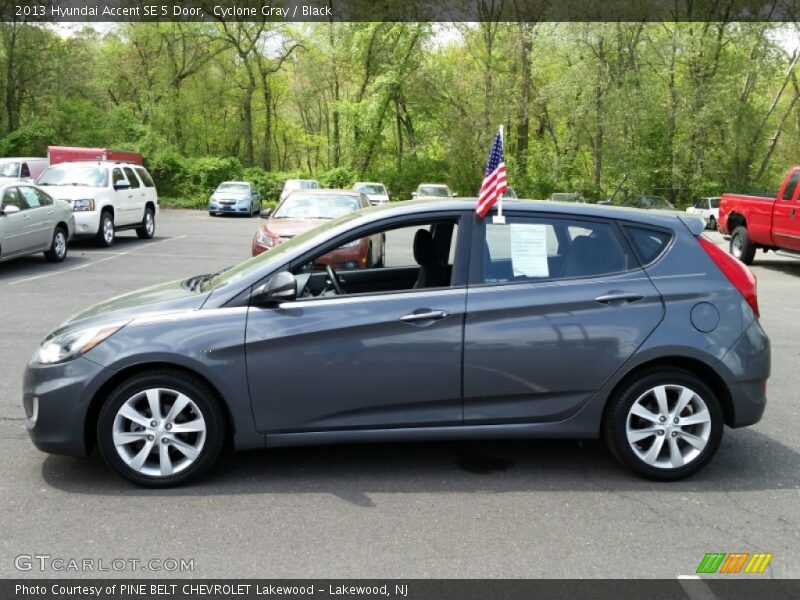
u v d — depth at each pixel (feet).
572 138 160.45
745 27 138.31
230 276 15.83
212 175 150.20
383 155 172.14
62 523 13.03
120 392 14.25
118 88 175.83
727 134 149.59
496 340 14.76
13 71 146.61
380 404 14.78
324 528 12.94
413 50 158.51
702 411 15.15
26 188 46.93
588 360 14.93
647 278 15.29
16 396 20.36
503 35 156.35
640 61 144.25
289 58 178.19
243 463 15.93
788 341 30.32
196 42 170.19
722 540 12.74
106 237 60.59
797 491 14.96
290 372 14.47
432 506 13.91
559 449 17.13
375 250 17.35
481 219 15.40
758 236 57.06
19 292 37.60
